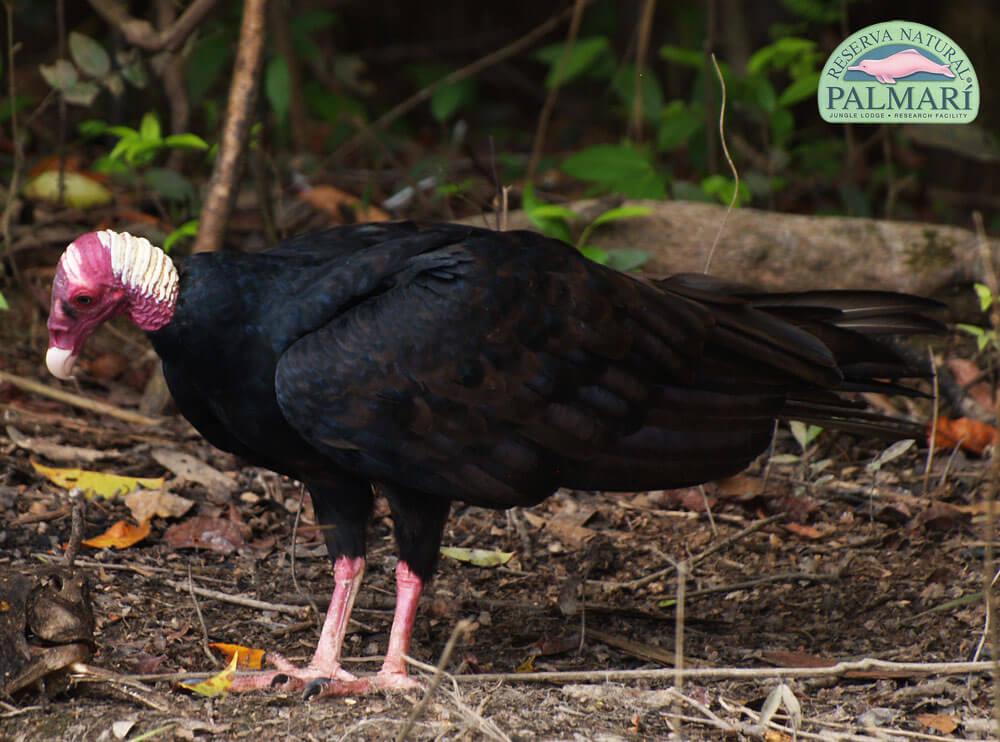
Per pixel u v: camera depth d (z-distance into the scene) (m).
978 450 10.35
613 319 7.08
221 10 14.40
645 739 6.31
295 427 6.74
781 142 13.99
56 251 12.20
